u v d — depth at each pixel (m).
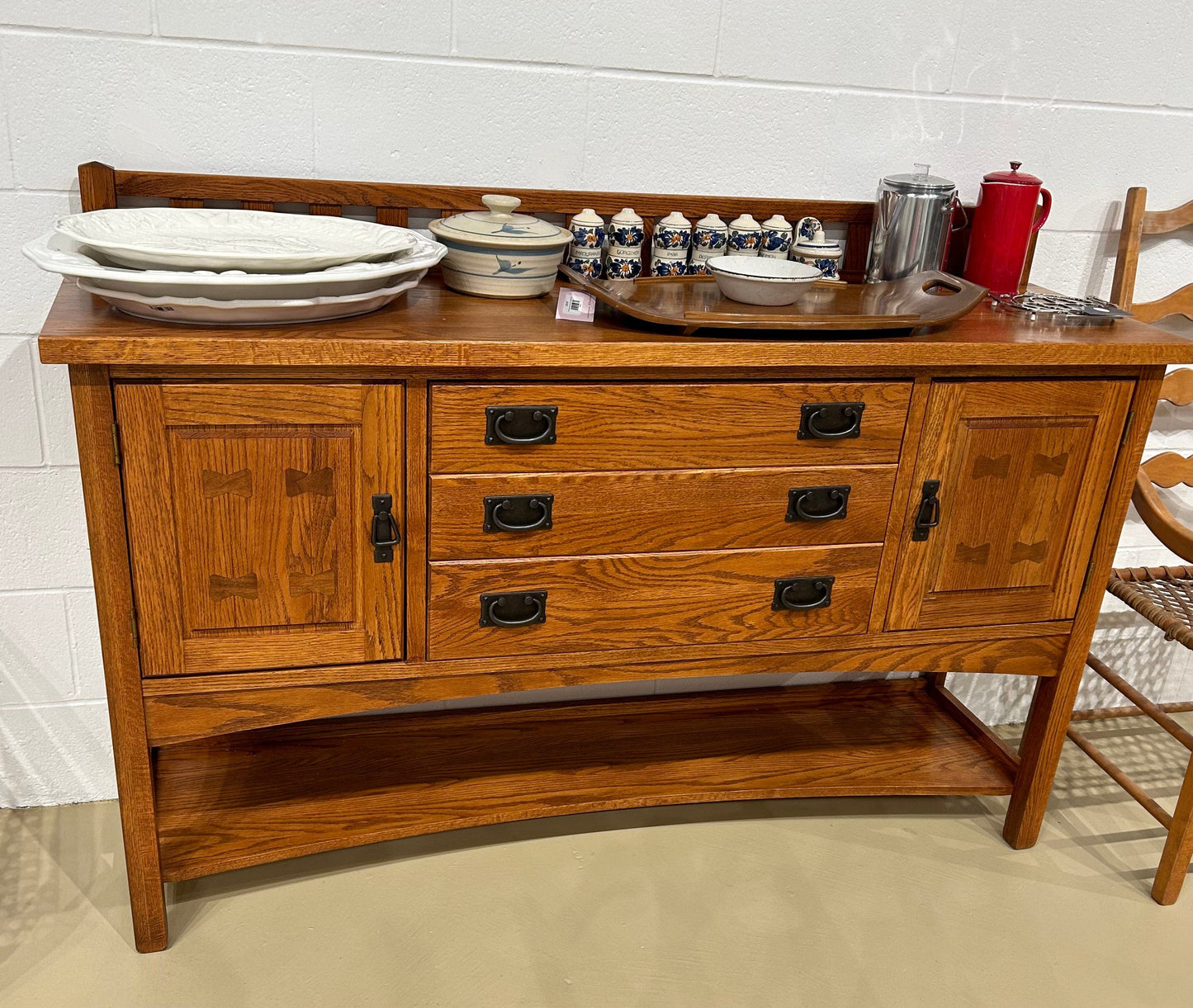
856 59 1.74
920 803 1.98
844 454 1.48
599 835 1.83
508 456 1.36
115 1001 1.44
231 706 1.40
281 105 1.55
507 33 1.59
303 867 1.72
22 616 1.73
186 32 1.48
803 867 1.78
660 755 1.86
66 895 1.63
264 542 1.32
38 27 1.44
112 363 1.17
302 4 1.51
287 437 1.27
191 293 1.20
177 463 1.25
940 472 1.53
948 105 1.81
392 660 1.44
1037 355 1.46
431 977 1.51
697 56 1.68
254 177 1.56
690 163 1.74
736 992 1.51
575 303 1.42
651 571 1.48
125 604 1.30
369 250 1.30
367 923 1.60
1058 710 1.76
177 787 1.68
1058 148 1.89
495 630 1.46
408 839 1.79
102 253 1.28
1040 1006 1.53
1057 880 1.79
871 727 2.00
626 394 1.37
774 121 1.75
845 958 1.59
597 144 1.69
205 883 1.67
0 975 1.47
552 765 1.81
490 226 1.49
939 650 1.66
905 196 1.67
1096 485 1.60
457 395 1.31
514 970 1.53
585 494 1.41
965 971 1.58
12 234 1.53
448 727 1.90
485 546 1.40
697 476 1.44
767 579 1.53
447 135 1.63
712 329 1.40
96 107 1.50
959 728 2.02
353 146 1.60
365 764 1.78
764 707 2.05
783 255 1.73
